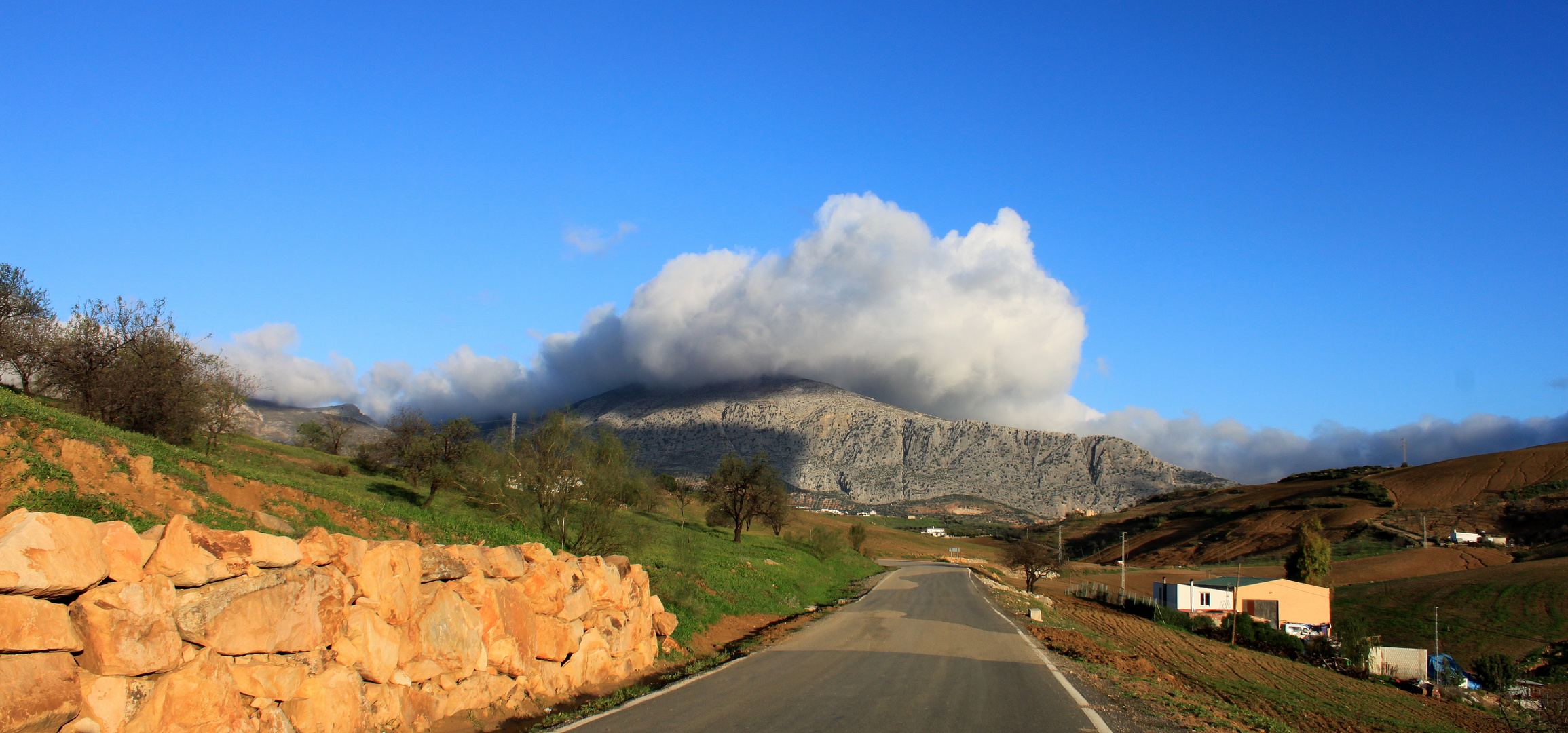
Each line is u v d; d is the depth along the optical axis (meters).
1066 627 32.88
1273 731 11.31
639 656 14.71
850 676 13.48
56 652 5.73
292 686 7.54
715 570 30.69
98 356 24.30
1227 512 151.75
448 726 9.49
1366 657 43.62
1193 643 41.62
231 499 12.83
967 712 10.48
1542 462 121.19
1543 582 65.00
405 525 15.57
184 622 6.67
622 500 25.77
